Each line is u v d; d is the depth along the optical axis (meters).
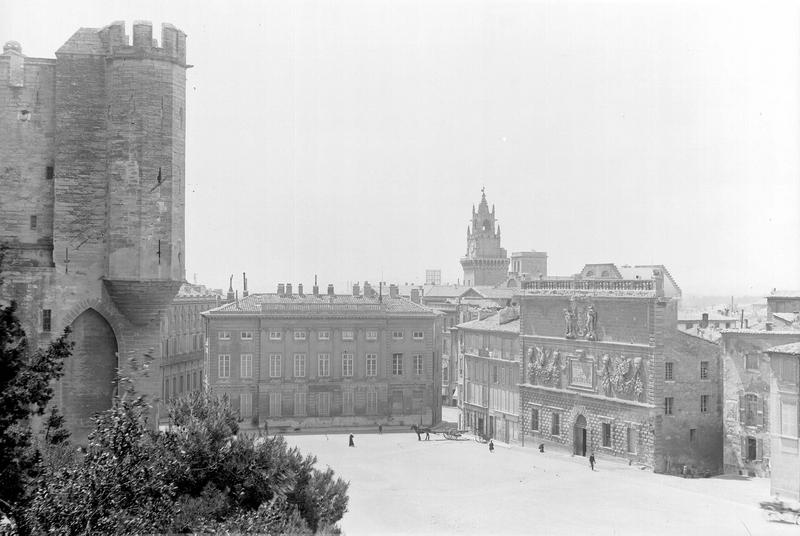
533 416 97.50
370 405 111.25
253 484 33.69
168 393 113.06
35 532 26.06
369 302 112.56
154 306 55.00
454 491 71.69
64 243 54.31
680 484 74.00
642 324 81.56
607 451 85.81
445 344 150.38
